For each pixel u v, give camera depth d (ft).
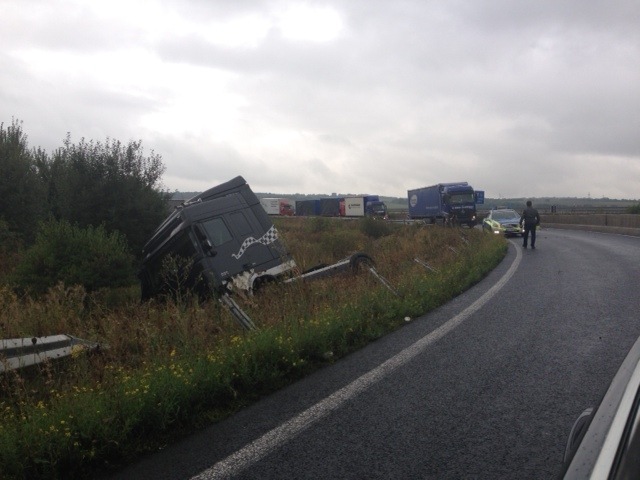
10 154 56.95
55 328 28.60
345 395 19.58
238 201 41.24
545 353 24.07
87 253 39.91
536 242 99.09
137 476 14.40
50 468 14.66
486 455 14.46
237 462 14.67
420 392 19.60
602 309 33.50
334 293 34.78
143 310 32.63
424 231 90.89
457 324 30.68
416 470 13.79
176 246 39.04
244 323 27.22
